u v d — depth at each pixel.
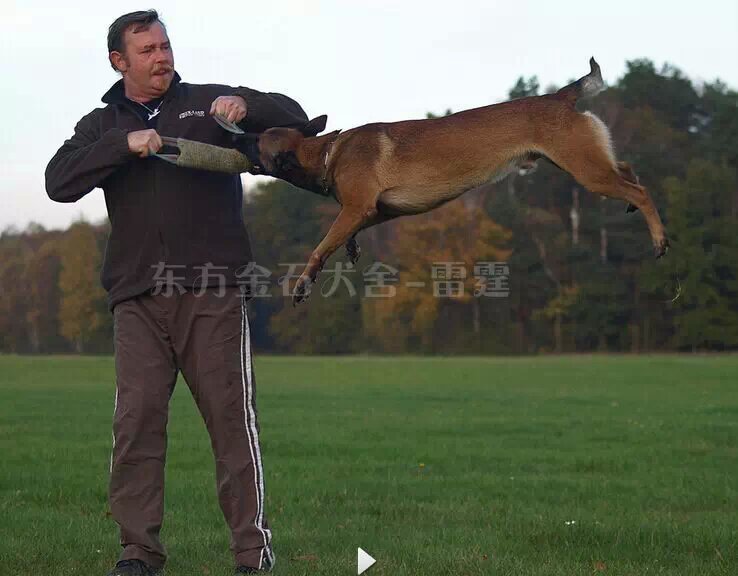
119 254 5.26
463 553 5.84
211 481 8.92
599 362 43.75
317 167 5.63
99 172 5.06
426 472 9.84
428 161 5.57
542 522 6.93
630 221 59.59
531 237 59.47
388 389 24.91
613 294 59.22
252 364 5.36
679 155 62.75
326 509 7.69
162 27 5.30
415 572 5.38
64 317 68.31
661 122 64.62
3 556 5.76
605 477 9.48
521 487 8.82
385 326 58.66
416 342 59.22
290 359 52.12
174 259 5.19
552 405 19.02
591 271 59.34
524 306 60.09
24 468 9.84
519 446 12.12
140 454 5.14
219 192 5.30
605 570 5.44
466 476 9.49
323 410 17.83
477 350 59.47
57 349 70.00
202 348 5.22
